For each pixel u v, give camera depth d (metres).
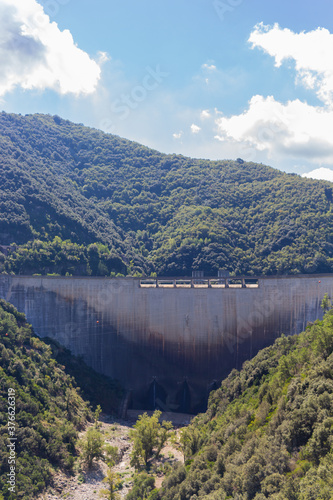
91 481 89.25
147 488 84.25
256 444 66.25
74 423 106.50
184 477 79.38
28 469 81.50
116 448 98.31
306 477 49.12
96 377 135.50
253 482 56.56
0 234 182.50
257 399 89.62
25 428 88.56
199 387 141.25
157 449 106.69
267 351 116.56
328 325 87.12
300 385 68.62
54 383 113.44
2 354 104.62
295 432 59.28
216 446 80.88
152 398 140.38
